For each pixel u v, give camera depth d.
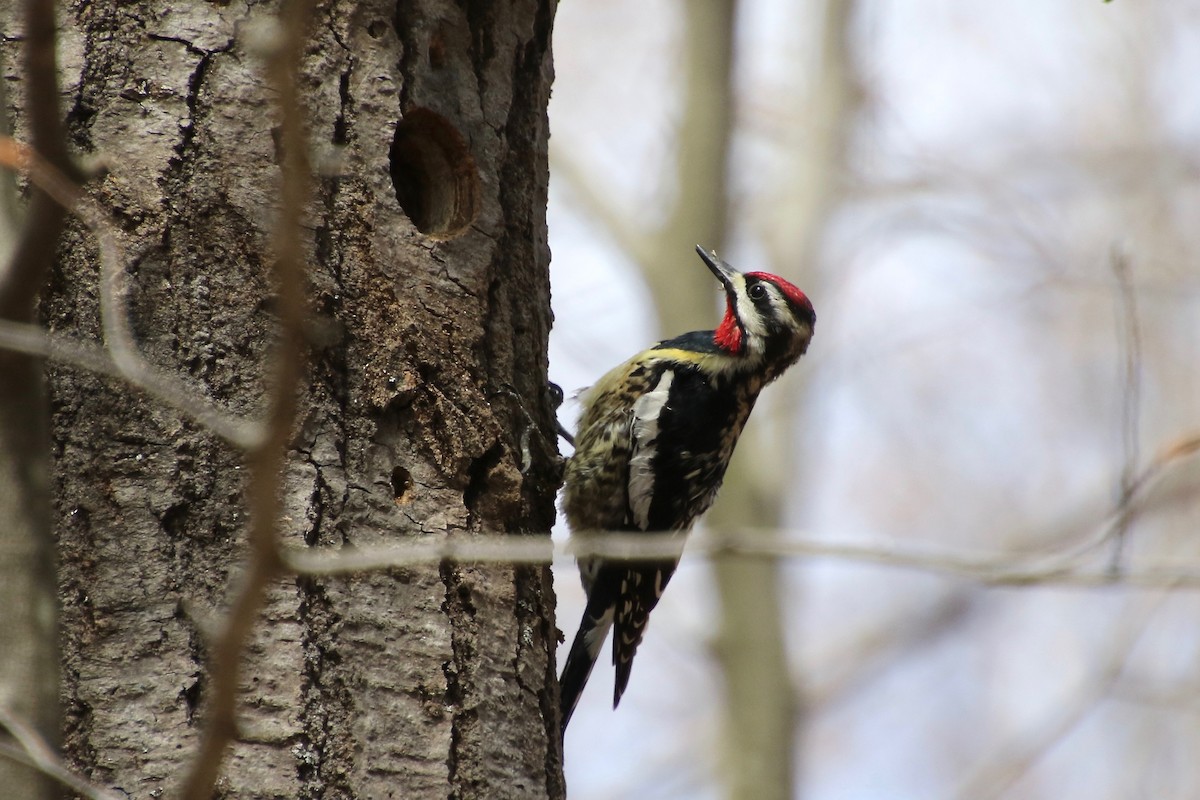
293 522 7.84
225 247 8.05
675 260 24.14
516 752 8.35
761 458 25.19
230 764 7.29
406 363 8.53
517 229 9.70
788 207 27.59
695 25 24.62
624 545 6.78
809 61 28.55
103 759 7.17
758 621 24.86
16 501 5.69
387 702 7.84
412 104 9.05
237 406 7.86
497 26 9.78
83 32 8.08
